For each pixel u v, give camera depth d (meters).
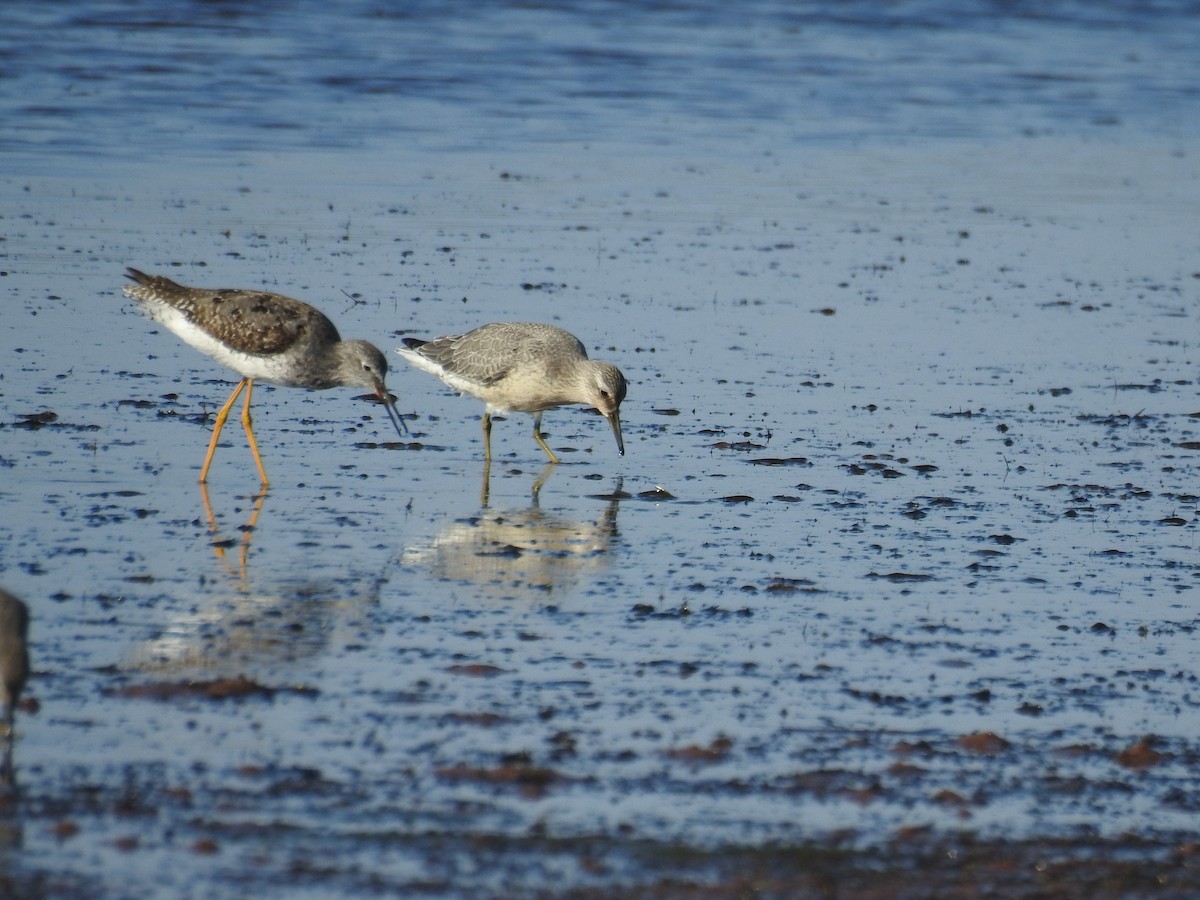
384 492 14.85
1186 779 9.69
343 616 11.59
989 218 29.27
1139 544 13.93
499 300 22.02
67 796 8.77
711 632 11.59
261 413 17.25
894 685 10.80
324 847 8.41
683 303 22.59
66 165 29.30
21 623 9.42
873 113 39.09
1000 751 9.93
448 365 16.39
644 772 9.42
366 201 28.02
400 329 20.25
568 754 9.57
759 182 31.44
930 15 54.47
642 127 36.28
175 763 9.21
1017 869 8.60
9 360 18.20
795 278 24.39
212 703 10.02
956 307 23.12
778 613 12.01
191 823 8.57
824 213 29.11
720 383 18.97
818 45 48.25
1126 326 22.42
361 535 13.52
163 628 11.14
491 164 31.78
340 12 49.88
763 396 18.53
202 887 7.97
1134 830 9.09
